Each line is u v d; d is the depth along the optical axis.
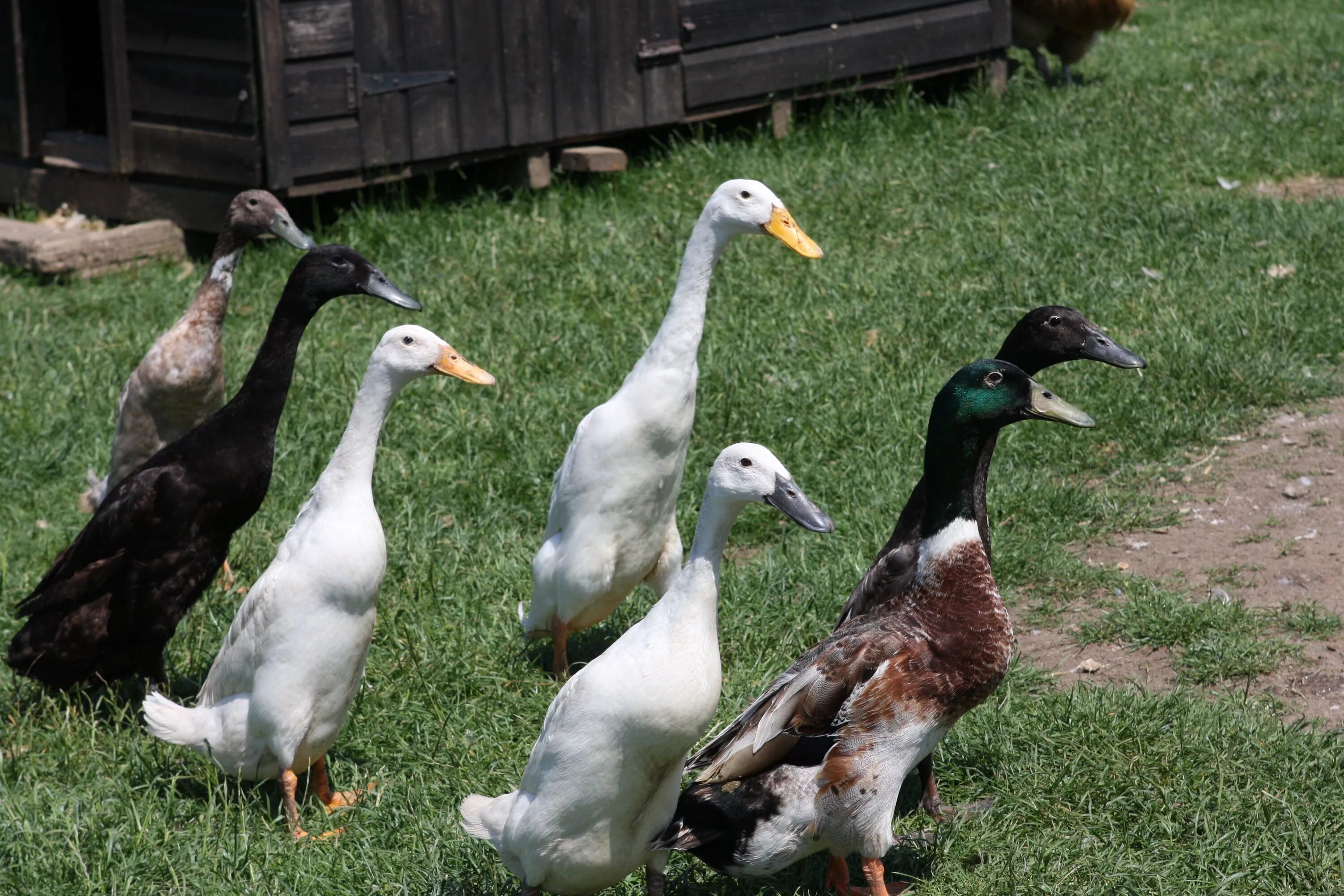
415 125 13.48
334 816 6.09
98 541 6.78
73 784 6.43
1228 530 8.07
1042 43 17.66
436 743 6.58
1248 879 5.28
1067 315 6.62
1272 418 9.23
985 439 5.36
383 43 13.20
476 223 13.30
